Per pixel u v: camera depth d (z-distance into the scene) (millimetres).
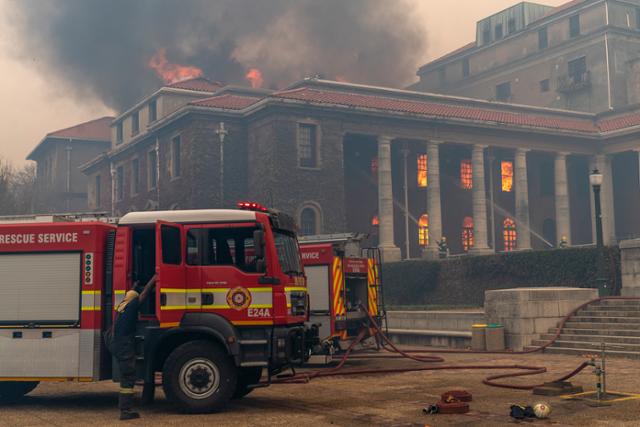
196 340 10312
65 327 10648
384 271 39812
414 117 46906
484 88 74250
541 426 8969
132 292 10008
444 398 10297
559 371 14805
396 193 54188
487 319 20562
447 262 36281
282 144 42812
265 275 10492
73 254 10797
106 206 60812
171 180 46625
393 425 9102
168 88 51656
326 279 16312
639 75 60562
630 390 11977
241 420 9500
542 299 19953
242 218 10648
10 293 10828
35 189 60594
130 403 9719
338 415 9867
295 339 10992
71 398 12062
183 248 10539
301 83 50719
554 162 57875
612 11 62500
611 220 54812
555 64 66500
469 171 58281
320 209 43594
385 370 14820
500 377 13766
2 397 11695
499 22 73812
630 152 57875
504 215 59094
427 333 22344
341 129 45125
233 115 44812
